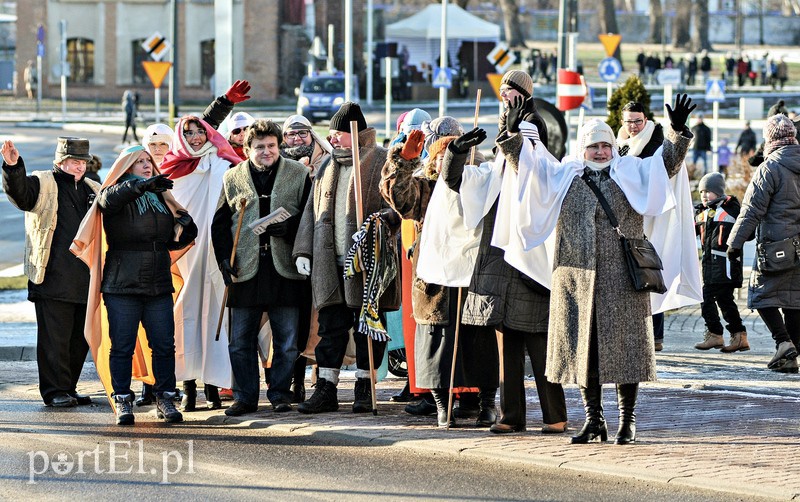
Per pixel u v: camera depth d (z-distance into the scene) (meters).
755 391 15.60
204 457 11.85
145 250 13.89
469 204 12.39
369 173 14.14
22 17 86.94
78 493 10.41
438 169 13.23
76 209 15.27
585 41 123.44
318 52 75.31
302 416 13.95
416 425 13.32
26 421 13.92
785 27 127.44
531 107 12.94
